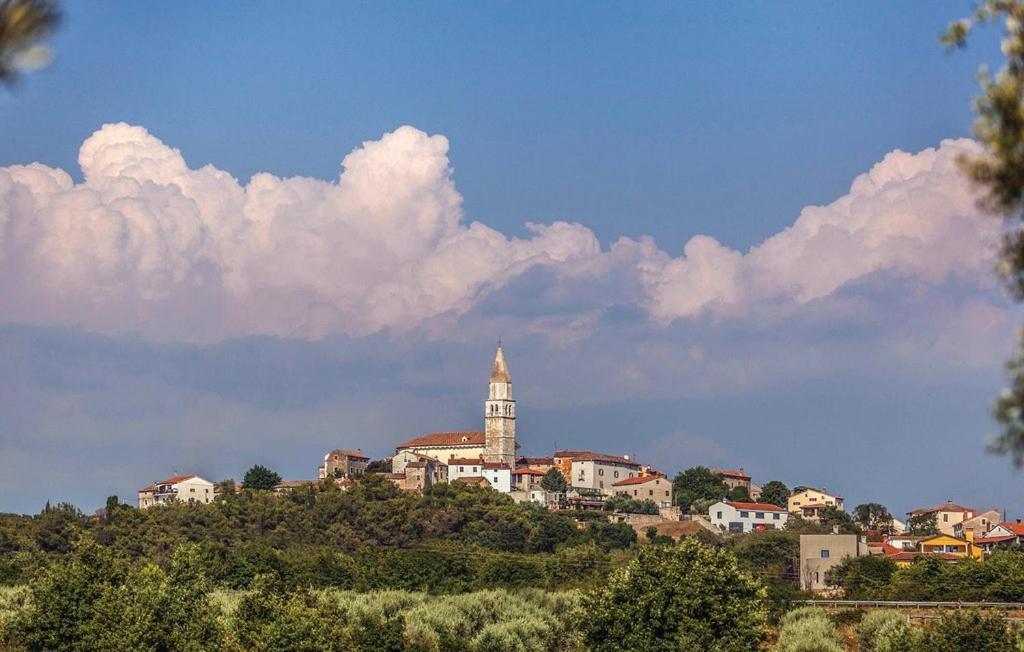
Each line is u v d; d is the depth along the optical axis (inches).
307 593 5142.7
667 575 4539.9
